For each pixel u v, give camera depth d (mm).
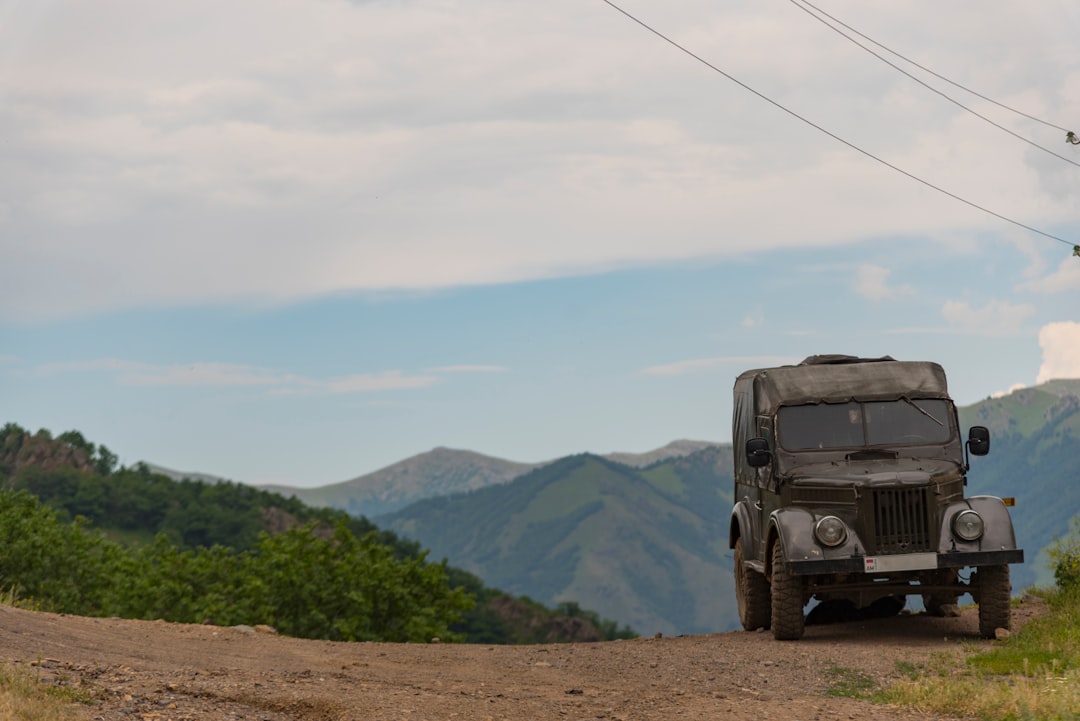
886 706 8656
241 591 49000
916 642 12648
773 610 13156
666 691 9625
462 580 173750
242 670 9961
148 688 8289
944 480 12984
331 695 8664
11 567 42938
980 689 8758
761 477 14539
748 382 15430
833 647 12320
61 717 6836
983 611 12641
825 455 13812
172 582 46781
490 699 9023
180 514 190750
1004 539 12500
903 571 12500
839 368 14469
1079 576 15797
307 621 49750
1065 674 9281
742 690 9664
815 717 8195
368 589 51125
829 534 12664
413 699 8773
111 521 191500
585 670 11188
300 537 52531
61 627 11859
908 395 14117
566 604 183750
